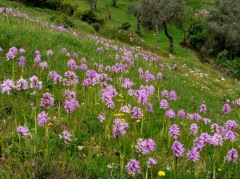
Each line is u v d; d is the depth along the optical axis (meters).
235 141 8.70
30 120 7.39
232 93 21.84
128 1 94.25
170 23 60.38
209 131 9.32
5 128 6.82
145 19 62.19
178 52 61.09
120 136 7.22
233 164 6.91
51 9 50.34
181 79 19.42
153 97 11.25
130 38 48.62
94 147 6.94
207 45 67.44
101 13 75.81
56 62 12.36
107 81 11.70
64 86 10.01
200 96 16.19
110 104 7.24
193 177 6.12
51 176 5.48
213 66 55.16
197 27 72.75
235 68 55.38
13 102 8.05
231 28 66.62
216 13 73.81
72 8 54.03
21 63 9.53
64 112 8.27
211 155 7.41
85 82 9.36
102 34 47.69
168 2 58.16
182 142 7.82
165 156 7.03
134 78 13.45
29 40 13.65
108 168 5.95
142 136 7.66
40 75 10.04
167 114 8.16
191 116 9.05
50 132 6.91
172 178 5.96
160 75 11.78
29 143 6.18
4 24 15.71
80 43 17.56
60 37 17.11
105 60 15.50
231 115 14.15
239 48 66.81
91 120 8.15
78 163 5.99
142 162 6.23
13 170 5.48
